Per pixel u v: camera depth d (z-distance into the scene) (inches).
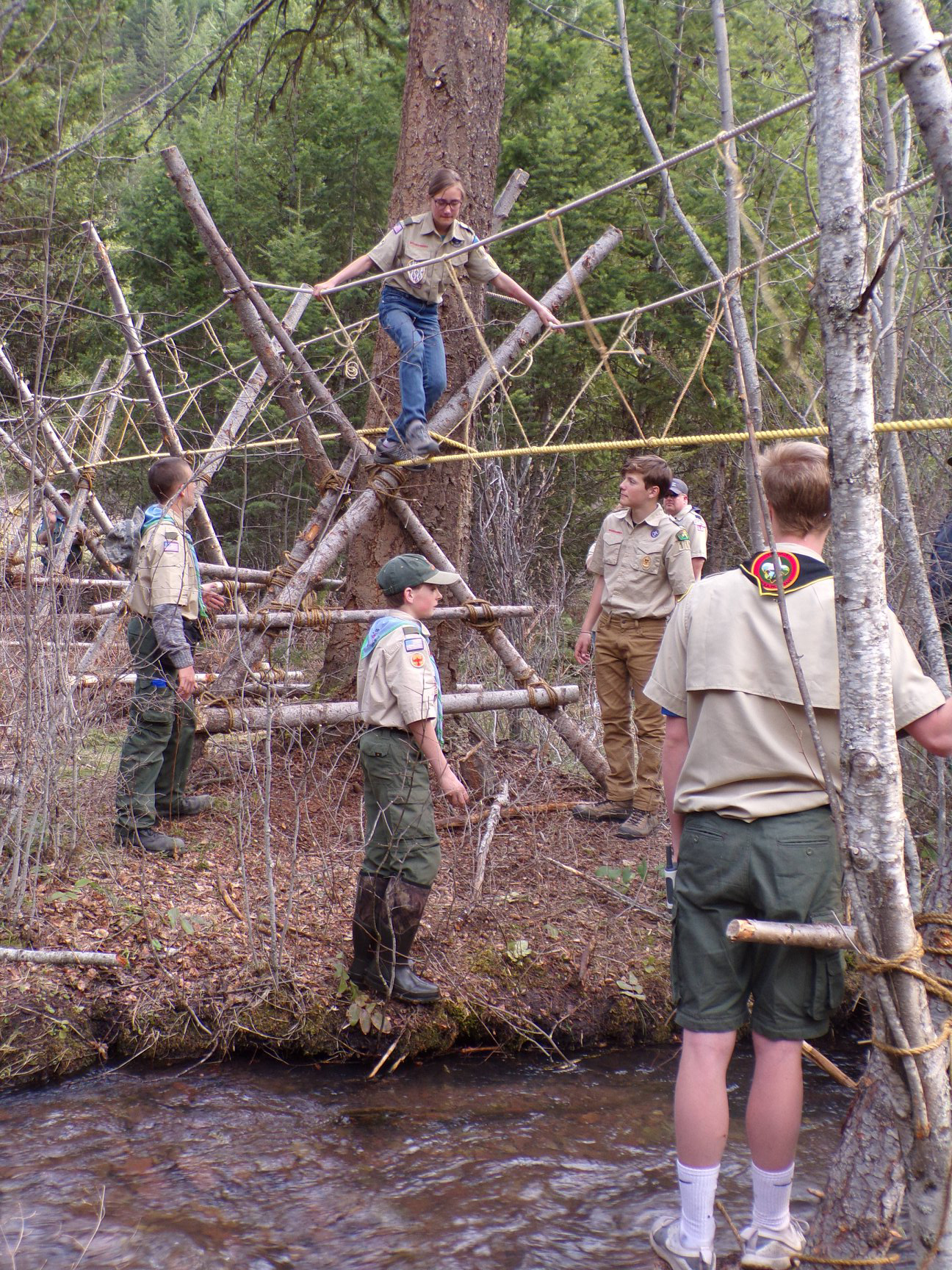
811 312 79.2
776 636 94.1
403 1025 147.8
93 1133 122.1
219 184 537.6
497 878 185.8
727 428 491.5
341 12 338.3
